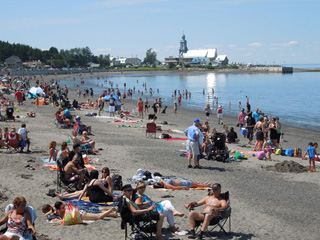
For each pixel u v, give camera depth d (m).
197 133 17.06
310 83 129.12
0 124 28.25
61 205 10.38
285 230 10.07
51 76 170.88
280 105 63.38
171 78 178.62
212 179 15.60
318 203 12.58
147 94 88.56
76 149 12.95
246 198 13.02
